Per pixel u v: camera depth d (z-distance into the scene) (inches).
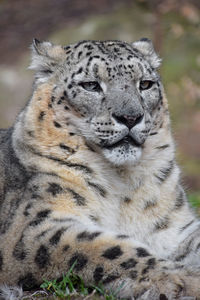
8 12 2021.4
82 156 533.0
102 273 432.8
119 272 429.1
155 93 554.3
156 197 547.2
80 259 442.0
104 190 536.4
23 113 567.8
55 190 514.6
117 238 447.5
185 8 1501.0
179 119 1414.9
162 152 555.8
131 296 418.9
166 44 1464.1
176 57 1440.7
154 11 1457.9
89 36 1675.7
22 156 543.5
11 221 496.7
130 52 561.3
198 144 1409.9
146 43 606.5
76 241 450.3
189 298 406.0
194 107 1423.5
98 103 530.3
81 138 534.0
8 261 474.6
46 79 560.1
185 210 565.9
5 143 585.6
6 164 553.3
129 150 516.4
